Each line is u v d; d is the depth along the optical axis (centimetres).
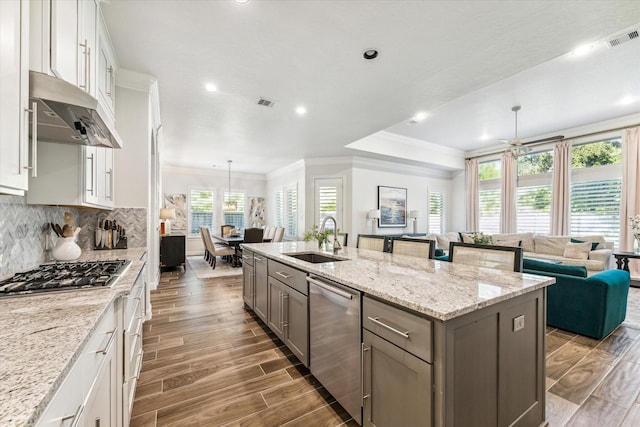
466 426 112
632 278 477
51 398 57
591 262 424
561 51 246
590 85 374
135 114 291
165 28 216
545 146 605
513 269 172
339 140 528
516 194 659
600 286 255
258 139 523
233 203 811
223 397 179
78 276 150
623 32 263
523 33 222
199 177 850
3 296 113
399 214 722
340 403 159
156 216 444
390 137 623
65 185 185
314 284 184
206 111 385
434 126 548
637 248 479
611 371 207
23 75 101
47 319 92
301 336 204
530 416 144
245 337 265
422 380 109
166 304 361
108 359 110
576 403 173
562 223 566
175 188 816
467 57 256
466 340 111
